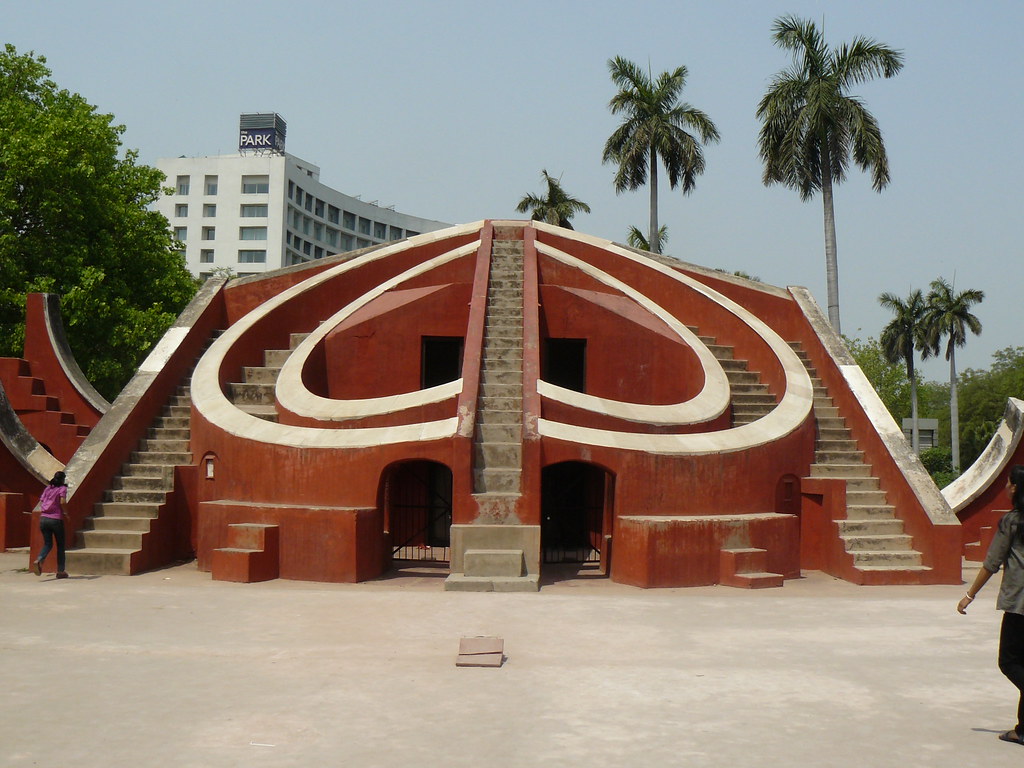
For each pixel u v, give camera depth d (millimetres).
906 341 51094
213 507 12133
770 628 8461
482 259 16547
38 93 24906
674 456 11930
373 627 8344
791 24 31047
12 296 21656
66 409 17656
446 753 4965
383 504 12094
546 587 11047
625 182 37844
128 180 25906
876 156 29891
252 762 4820
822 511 13219
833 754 4984
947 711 5809
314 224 88000
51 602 9633
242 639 7848
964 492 15648
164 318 24078
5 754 4930
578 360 16328
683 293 17656
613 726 5445
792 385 14586
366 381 15445
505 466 11781
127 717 5590
